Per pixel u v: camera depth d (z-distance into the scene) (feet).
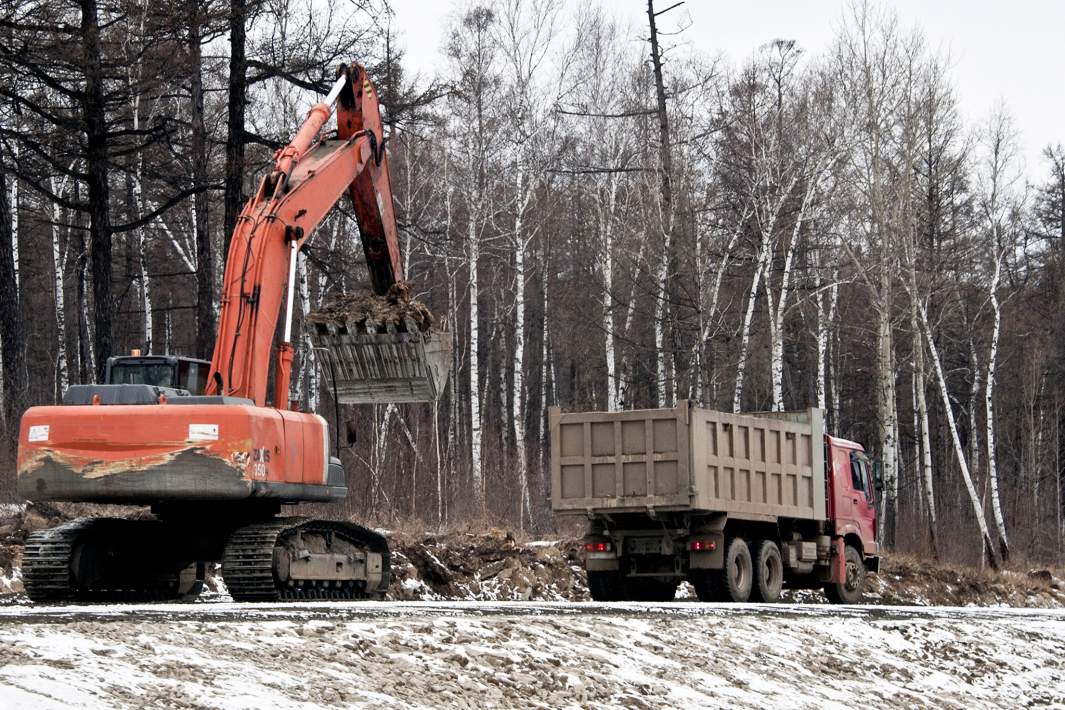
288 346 79.77
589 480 103.19
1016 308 286.87
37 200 222.28
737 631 72.54
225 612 62.69
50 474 75.41
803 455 113.50
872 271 204.95
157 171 154.40
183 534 85.05
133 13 134.62
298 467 79.66
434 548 119.55
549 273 262.67
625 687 56.29
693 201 198.39
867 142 200.75
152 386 77.61
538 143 220.02
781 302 190.39
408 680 49.62
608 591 106.83
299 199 81.97
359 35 138.31
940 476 283.18
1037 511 261.03
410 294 86.99
